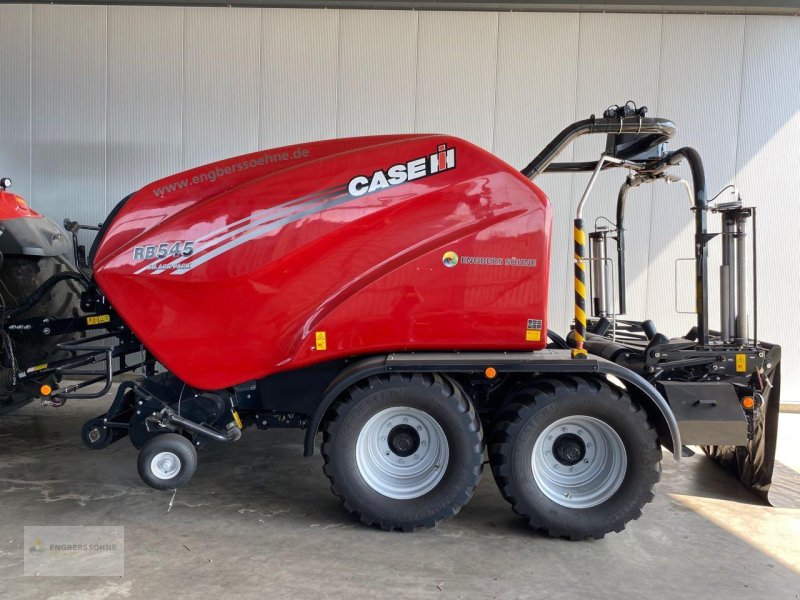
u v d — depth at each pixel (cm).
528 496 292
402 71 577
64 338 447
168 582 249
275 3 570
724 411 303
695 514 329
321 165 307
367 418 296
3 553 271
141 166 596
